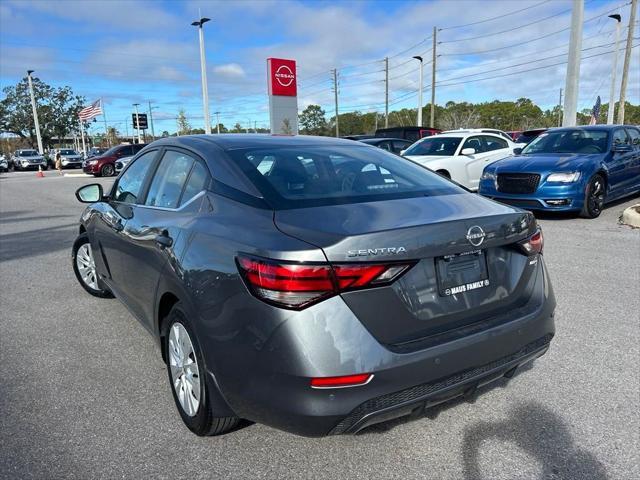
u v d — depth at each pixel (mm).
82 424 2957
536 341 2736
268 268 2148
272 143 3324
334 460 2619
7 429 2906
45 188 20359
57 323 4566
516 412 3012
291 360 2105
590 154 9211
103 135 101938
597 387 3260
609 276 5527
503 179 9062
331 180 2930
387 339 2227
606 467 2525
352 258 2119
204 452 2688
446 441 2760
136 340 4168
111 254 4098
